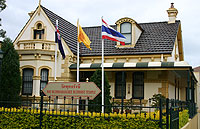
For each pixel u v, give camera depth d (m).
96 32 27.12
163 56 21.11
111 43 24.39
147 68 19.12
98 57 22.66
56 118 10.98
